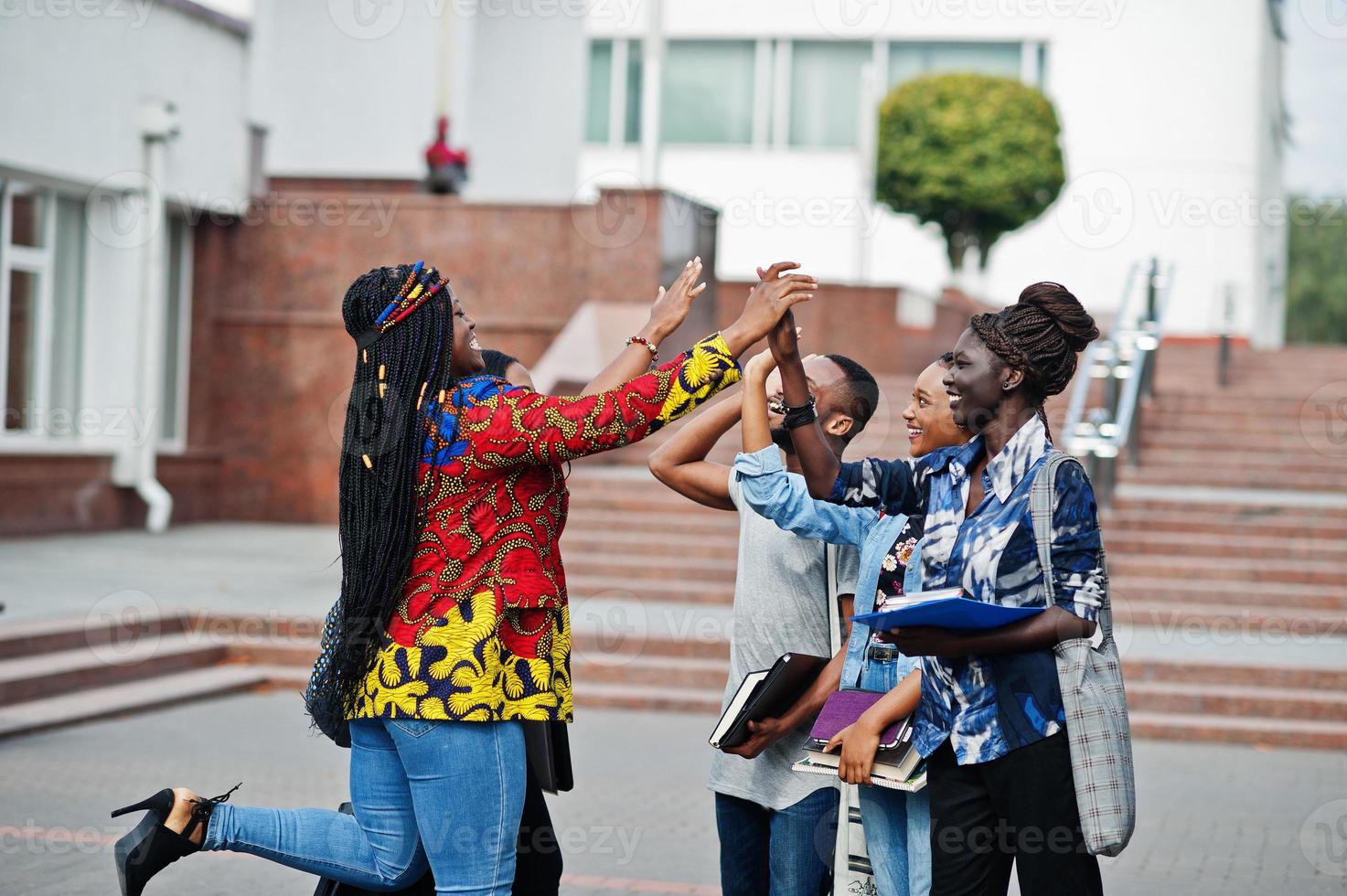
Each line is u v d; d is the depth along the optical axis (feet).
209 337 49.52
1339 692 27.04
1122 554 35.40
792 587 10.84
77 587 32.07
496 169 71.72
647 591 33.73
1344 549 34.60
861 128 63.72
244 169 49.67
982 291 66.90
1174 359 55.16
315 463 49.11
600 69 81.30
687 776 21.88
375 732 9.82
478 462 9.42
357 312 9.63
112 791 19.53
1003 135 64.23
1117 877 16.81
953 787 9.30
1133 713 26.99
